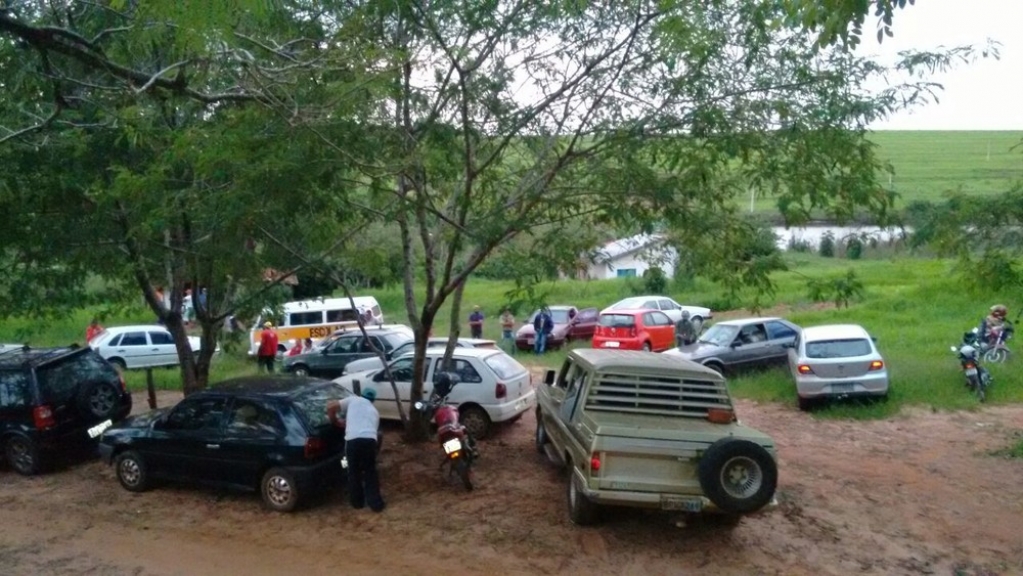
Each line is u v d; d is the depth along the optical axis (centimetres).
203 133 941
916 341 2180
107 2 973
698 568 817
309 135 868
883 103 898
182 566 848
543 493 1034
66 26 1013
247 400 1036
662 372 921
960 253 1074
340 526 947
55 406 1191
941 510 984
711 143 911
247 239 1158
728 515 914
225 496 1070
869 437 1338
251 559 862
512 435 1345
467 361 1340
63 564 859
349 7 1012
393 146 938
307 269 1243
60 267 1292
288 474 990
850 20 757
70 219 1158
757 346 1892
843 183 879
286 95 893
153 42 900
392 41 967
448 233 1090
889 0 752
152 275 1425
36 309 1360
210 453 1033
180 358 1370
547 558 841
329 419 1032
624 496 817
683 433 827
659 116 931
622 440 822
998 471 1139
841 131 885
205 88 1007
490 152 1036
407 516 968
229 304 1387
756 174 923
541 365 2378
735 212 990
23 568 849
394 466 1145
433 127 988
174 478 1069
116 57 979
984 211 1054
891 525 936
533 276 952
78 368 1247
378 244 1322
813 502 1009
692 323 2459
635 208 914
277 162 854
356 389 1252
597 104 963
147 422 1105
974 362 1566
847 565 828
